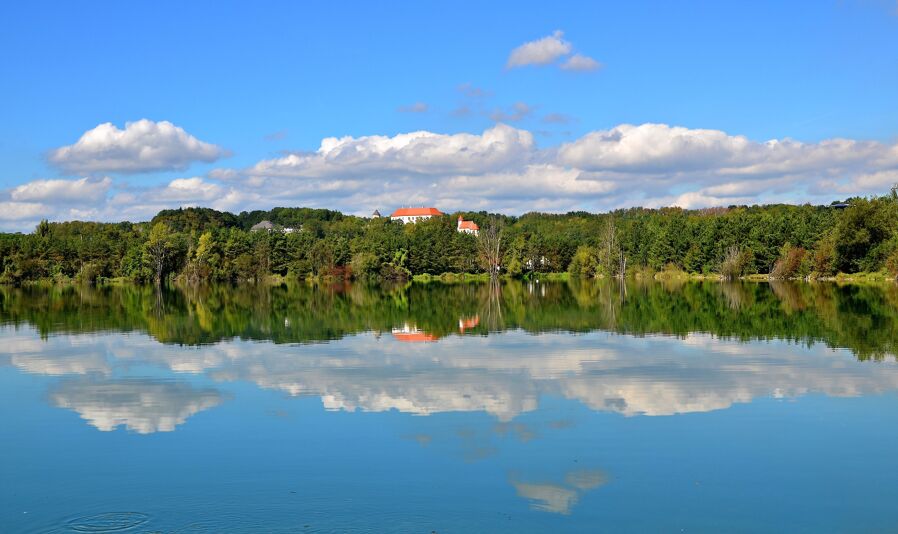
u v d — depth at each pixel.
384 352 36.28
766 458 18.50
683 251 138.38
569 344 38.62
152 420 22.84
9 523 14.82
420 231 173.12
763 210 172.38
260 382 28.61
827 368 30.25
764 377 28.52
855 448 19.25
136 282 132.75
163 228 141.00
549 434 20.70
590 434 20.70
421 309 65.69
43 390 27.59
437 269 154.12
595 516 14.90
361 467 17.94
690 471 17.53
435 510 15.21
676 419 22.27
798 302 65.69
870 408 23.39
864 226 103.38
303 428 21.59
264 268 143.62
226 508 15.44
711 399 24.84
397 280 140.75
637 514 15.00
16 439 20.88
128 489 16.66
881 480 16.91
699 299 73.25
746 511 15.16
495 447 19.53
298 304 74.56
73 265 137.25
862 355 33.47
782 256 118.94
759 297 74.06
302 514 15.06
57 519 14.98
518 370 30.67
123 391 27.27
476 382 28.12
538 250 160.12
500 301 76.31
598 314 57.25
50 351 38.12
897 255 94.62
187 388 27.66
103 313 63.22
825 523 14.59
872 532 14.14
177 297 89.75
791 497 15.93
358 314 60.19
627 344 38.34
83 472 17.89
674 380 28.12
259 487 16.64
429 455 18.86
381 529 14.27
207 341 41.56
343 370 31.06
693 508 15.31
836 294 75.62
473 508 15.30
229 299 84.69
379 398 25.50
